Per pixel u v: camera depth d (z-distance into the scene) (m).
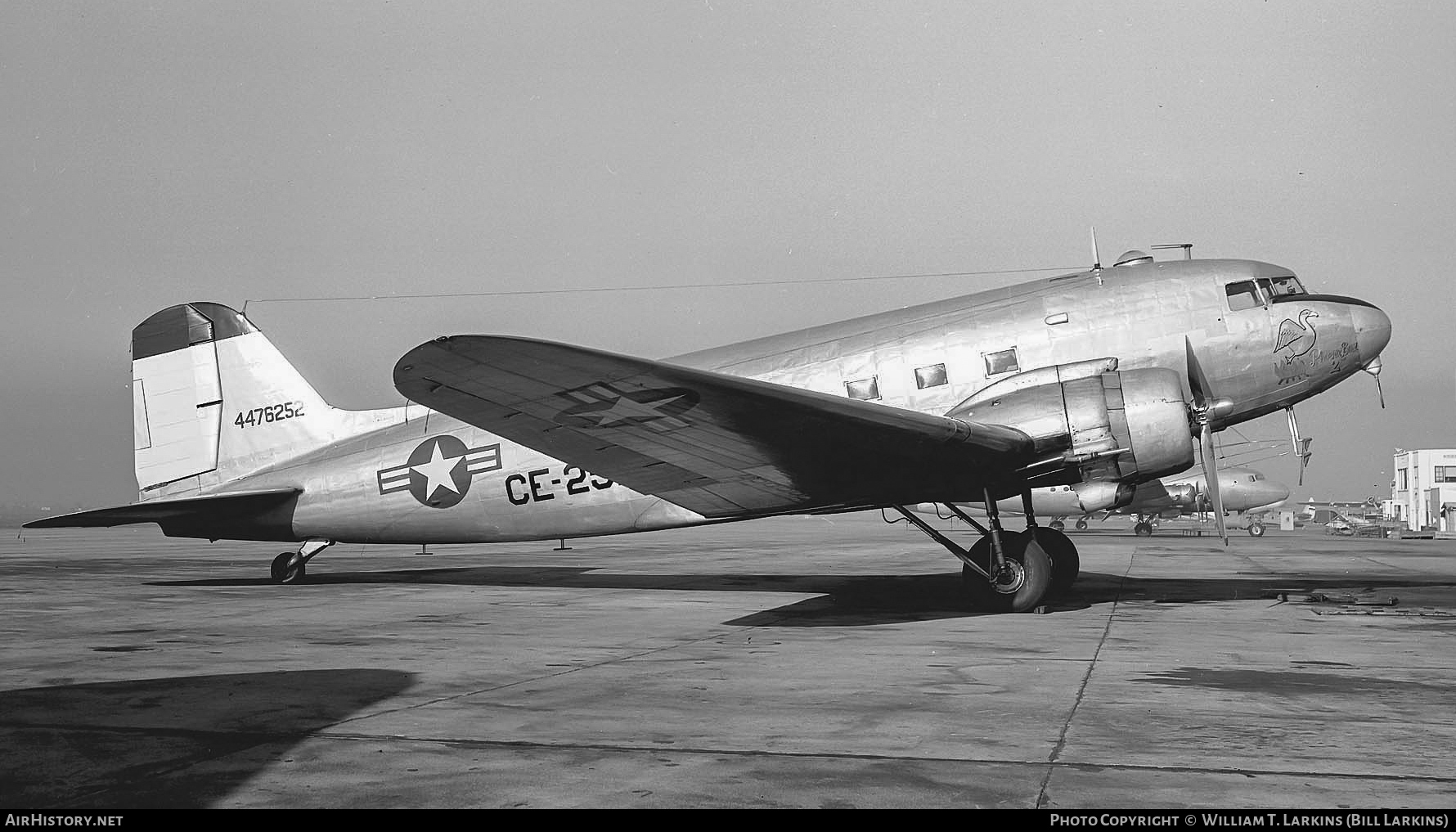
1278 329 12.22
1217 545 32.94
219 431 15.68
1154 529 58.97
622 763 5.03
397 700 6.61
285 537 15.49
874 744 5.38
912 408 12.48
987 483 11.48
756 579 17.25
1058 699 6.50
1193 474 43.62
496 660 8.29
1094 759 5.05
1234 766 4.89
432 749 5.31
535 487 13.92
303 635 9.96
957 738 5.50
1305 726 5.71
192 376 15.83
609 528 13.76
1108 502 11.26
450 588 15.47
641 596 14.11
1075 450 11.05
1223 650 8.49
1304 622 10.45
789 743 5.42
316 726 5.86
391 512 14.77
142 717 6.09
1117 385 11.15
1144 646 8.75
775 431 10.24
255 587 15.98
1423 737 5.43
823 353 12.99
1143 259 12.95
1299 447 12.91
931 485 11.69
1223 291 12.34
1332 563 21.86
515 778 4.79
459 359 8.66
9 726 5.88
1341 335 12.34
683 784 4.68
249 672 7.71
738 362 13.28
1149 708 6.23
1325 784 4.60
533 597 13.97
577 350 8.42
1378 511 82.88
